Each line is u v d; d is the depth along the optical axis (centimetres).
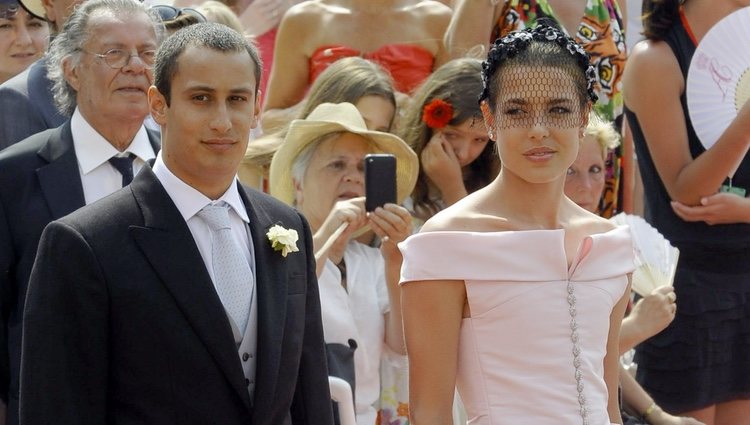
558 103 1305
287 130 2048
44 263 1245
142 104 1600
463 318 1320
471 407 1311
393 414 1805
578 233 1367
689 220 2152
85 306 1230
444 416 1307
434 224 1325
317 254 1725
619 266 1357
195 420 1246
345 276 1822
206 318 1255
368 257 1858
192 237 1286
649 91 2175
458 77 1966
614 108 2389
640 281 1892
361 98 2017
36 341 1230
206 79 1274
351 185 1886
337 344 1733
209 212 1309
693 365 2139
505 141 1316
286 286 1333
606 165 2352
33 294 1244
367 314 1797
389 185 1739
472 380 1308
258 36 2631
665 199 2200
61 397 1221
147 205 1284
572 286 1315
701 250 2153
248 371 1295
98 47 1585
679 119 2169
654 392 2166
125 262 1248
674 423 2003
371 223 1727
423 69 2372
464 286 1305
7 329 1506
